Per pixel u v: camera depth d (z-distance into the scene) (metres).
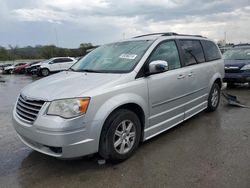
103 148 3.48
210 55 6.16
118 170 3.48
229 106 6.95
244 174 3.27
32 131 3.28
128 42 4.79
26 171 3.53
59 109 3.17
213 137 4.58
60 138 3.10
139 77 3.94
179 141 4.43
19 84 16.72
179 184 3.10
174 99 4.62
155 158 3.80
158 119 4.31
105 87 3.47
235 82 9.77
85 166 3.61
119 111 3.60
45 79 4.22
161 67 3.98
